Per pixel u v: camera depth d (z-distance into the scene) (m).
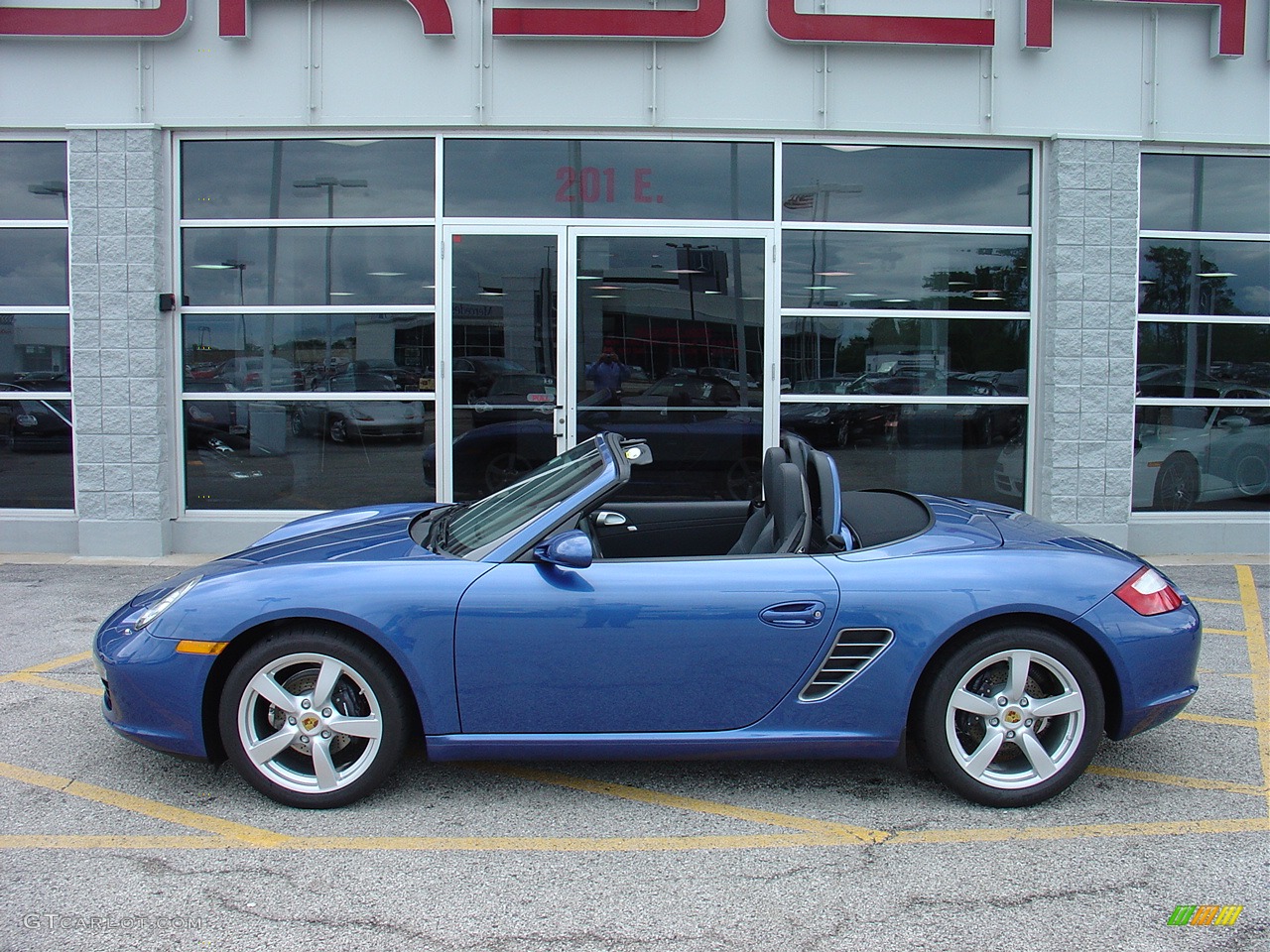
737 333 7.77
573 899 2.91
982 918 2.79
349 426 7.82
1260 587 6.91
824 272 7.80
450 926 2.76
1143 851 3.20
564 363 7.72
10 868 3.10
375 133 7.64
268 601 3.40
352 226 7.72
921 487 7.90
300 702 3.44
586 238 7.70
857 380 7.84
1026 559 3.53
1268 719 4.45
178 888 2.98
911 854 3.19
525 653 3.38
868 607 3.39
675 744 3.43
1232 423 8.02
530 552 3.51
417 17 7.50
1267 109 7.72
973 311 7.86
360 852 3.21
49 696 4.70
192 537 7.84
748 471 7.82
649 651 3.38
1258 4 7.66
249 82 7.55
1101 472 7.76
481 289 7.71
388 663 3.44
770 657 3.40
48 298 7.79
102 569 7.31
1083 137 7.61
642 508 4.46
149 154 7.53
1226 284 7.93
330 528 4.51
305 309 7.77
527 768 3.93
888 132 7.64
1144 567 3.63
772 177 7.72
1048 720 3.53
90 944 2.67
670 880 3.03
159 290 7.65
